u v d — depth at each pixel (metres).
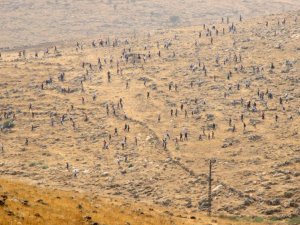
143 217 164.50
